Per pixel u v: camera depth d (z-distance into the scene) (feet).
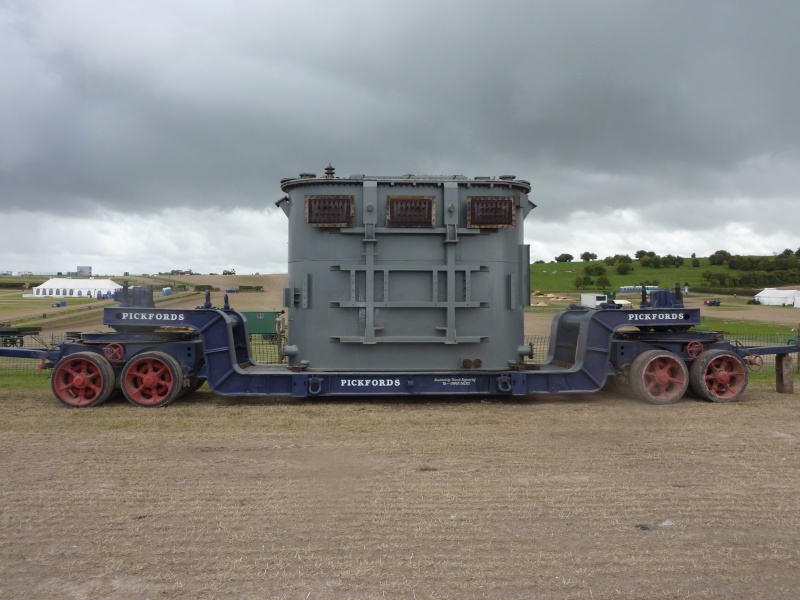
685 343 34.06
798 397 34.40
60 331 110.73
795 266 405.59
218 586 12.35
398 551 13.93
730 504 16.92
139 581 12.58
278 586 12.34
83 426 26.73
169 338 32.94
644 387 31.94
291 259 33.01
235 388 31.50
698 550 14.01
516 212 33.60
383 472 19.88
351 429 26.14
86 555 13.79
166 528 15.28
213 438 24.59
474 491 17.98
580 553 13.84
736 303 233.76
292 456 21.88
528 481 18.90
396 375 31.35
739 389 33.14
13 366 52.08
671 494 17.71
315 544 14.32
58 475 19.61
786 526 15.43
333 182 32.24
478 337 32.40
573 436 24.82
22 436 24.89
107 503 17.04
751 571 13.02
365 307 32.04
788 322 129.39
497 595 11.95
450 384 31.65
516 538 14.64
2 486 18.53
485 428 26.30
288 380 31.48
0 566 13.28
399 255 32.35
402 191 32.55
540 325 115.03
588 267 414.41
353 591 12.13
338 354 32.24
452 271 32.19
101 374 30.94
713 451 22.43
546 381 31.99
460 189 32.83
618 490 18.07
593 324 32.60
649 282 387.55
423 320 32.40
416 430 25.94
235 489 18.22
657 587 12.31
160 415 29.07
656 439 24.29
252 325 95.30
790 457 21.67
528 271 33.60
